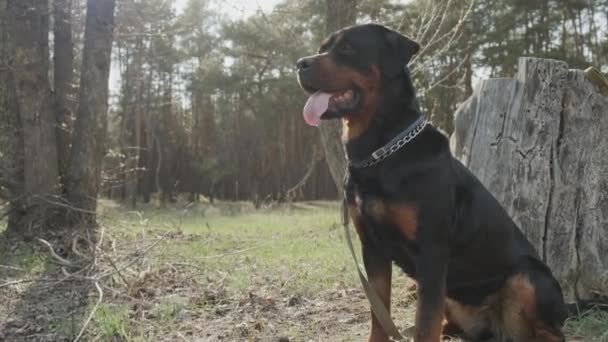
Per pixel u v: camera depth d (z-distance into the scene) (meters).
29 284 2.72
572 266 2.23
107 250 3.29
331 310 2.38
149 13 9.34
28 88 4.01
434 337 1.74
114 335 2.12
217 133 16.94
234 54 14.27
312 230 5.09
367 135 1.84
